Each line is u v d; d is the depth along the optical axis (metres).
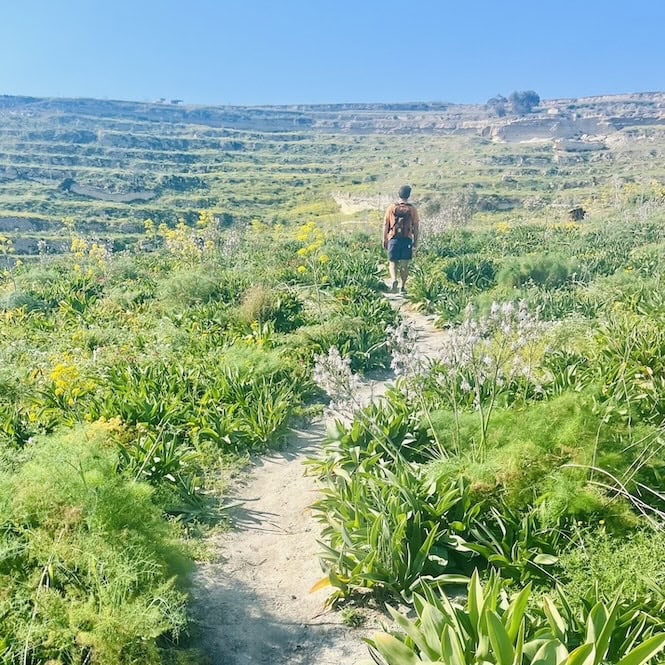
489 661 3.30
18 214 58.62
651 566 4.19
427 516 4.99
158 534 4.59
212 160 114.31
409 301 14.70
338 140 145.50
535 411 5.80
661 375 7.08
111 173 86.88
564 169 81.69
